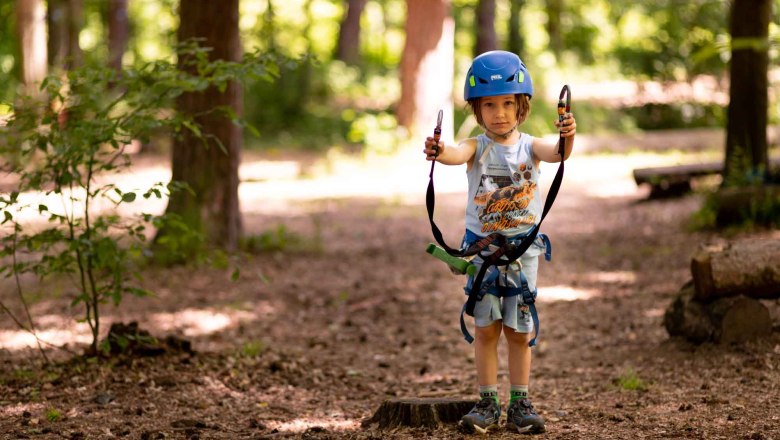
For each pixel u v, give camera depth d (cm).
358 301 926
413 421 476
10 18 2691
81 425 491
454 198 1673
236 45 1020
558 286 963
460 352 728
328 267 1090
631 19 3222
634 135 2291
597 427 473
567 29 3083
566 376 623
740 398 514
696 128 2488
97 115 570
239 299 913
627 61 2673
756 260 607
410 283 1011
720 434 445
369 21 3888
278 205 1616
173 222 595
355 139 2266
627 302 867
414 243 1258
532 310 440
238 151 1087
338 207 1586
